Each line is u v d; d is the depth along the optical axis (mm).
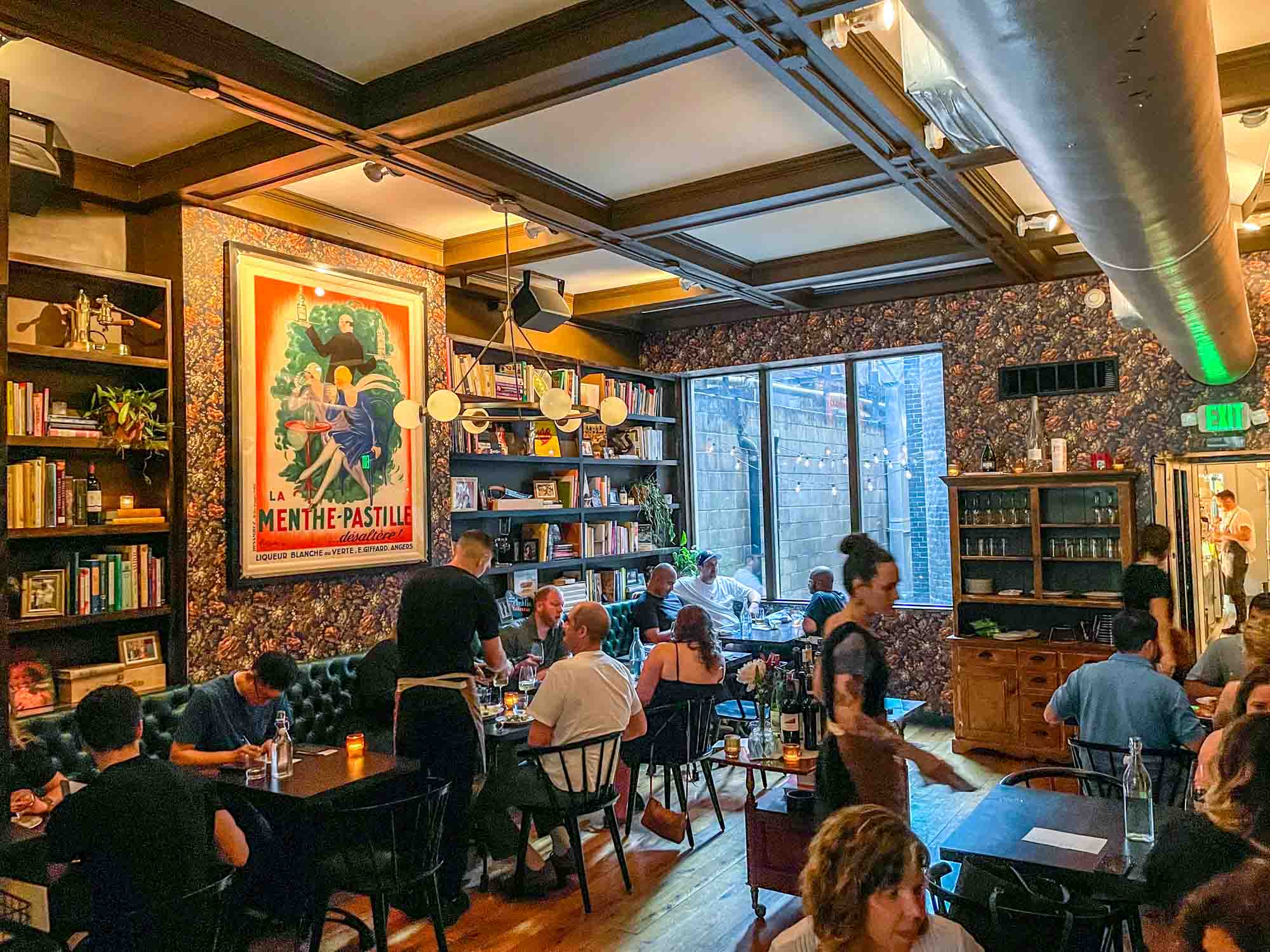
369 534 5855
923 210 6043
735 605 8211
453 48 3604
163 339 4840
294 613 5406
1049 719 4055
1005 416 7492
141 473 4891
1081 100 1752
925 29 1629
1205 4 1614
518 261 6340
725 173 5102
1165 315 4297
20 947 2480
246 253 5164
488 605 4531
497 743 4812
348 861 3654
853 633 2959
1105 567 6926
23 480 4223
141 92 3967
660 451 9328
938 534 8203
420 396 6289
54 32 3059
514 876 4449
